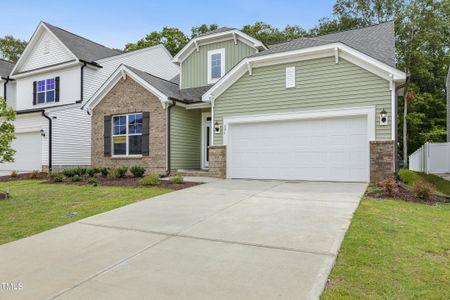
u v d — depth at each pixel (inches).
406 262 150.9
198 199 313.3
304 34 1176.2
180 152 563.5
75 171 508.1
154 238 196.1
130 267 153.4
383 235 189.0
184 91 636.1
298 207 266.8
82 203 310.0
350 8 1161.4
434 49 1095.0
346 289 126.0
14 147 677.9
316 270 143.9
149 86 545.0
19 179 550.6
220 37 627.5
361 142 407.2
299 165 443.5
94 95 593.6
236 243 182.7
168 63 928.3
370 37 516.7
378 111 394.0
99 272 148.5
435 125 1052.5
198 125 616.1
